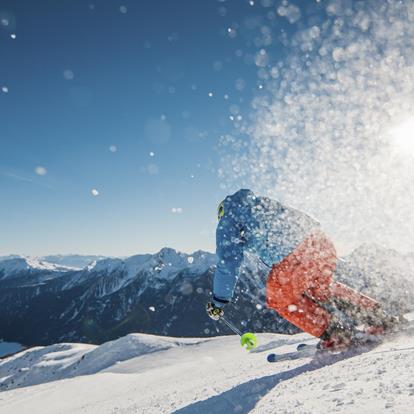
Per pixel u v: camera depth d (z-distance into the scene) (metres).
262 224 2.66
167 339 45.03
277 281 2.63
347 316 2.60
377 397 1.32
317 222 2.72
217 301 2.75
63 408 9.49
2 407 13.02
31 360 74.88
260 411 1.72
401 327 2.51
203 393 2.97
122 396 6.41
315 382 1.93
